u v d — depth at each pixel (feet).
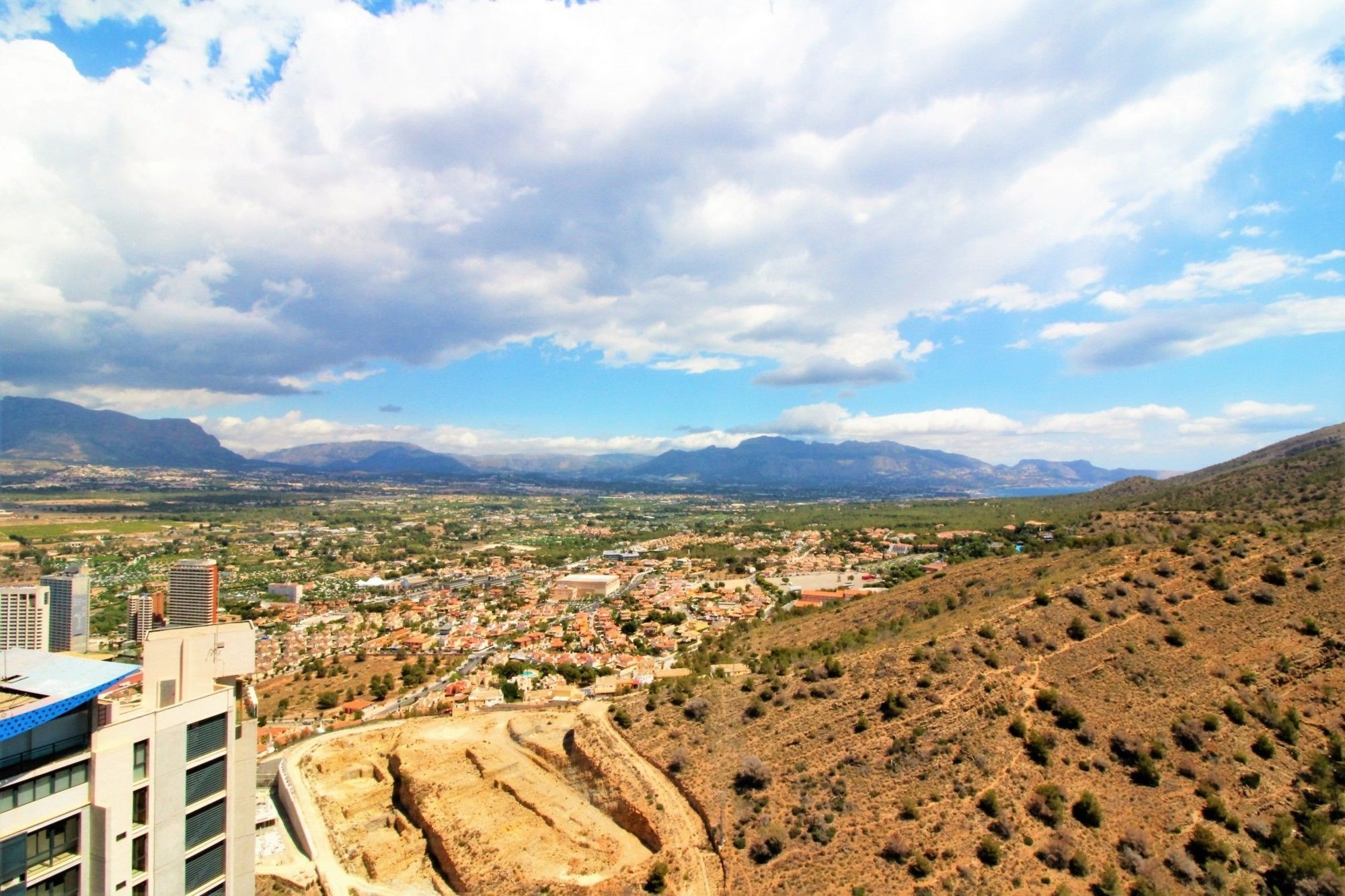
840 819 250.57
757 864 240.12
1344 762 247.50
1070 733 271.49
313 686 560.61
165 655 162.50
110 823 146.20
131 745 150.92
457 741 379.55
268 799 358.43
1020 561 471.21
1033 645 319.47
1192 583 352.28
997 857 224.74
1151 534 531.09
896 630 393.91
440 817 320.70
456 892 286.66
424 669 585.63
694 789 279.69
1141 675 295.07
